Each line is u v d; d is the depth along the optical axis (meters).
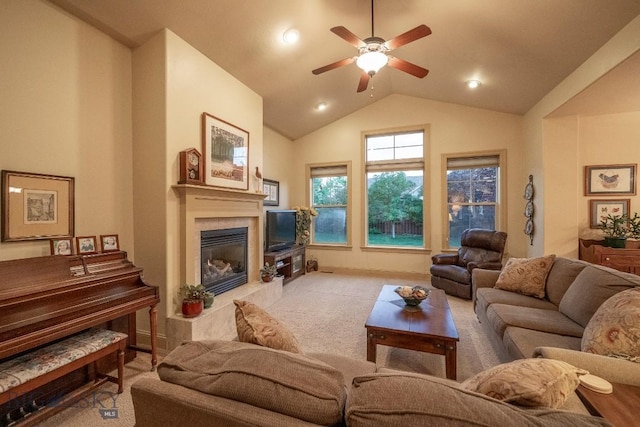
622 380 1.17
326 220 6.03
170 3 2.41
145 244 2.67
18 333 1.49
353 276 5.39
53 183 2.13
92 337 1.91
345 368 1.46
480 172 4.99
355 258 5.71
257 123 4.01
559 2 2.38
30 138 2.02
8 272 1.63
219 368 0.88
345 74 4.24
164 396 0.83
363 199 5.64
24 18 1.98
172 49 2.65
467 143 4.99
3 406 1.66
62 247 2.05
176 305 2.69
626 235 3.64
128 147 2.68
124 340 1.99
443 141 5.12
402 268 5.39
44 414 1.68
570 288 2.25
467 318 3.32
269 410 0.75
